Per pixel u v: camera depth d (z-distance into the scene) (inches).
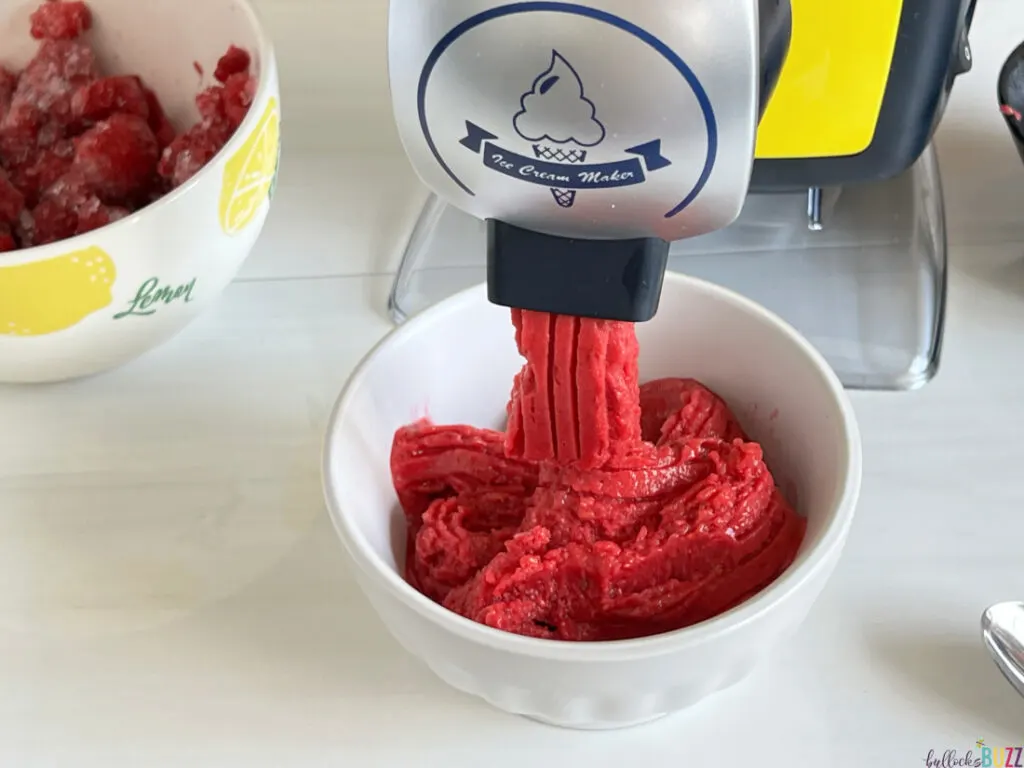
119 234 16.1
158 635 15.4
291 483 17.3
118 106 21.3
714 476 14.2
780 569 14.0
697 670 11.7
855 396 17.9
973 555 15.7
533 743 14.0
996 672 14.4
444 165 9.8
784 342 14.7
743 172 9.2
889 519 16.2
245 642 15.3
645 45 8.3
